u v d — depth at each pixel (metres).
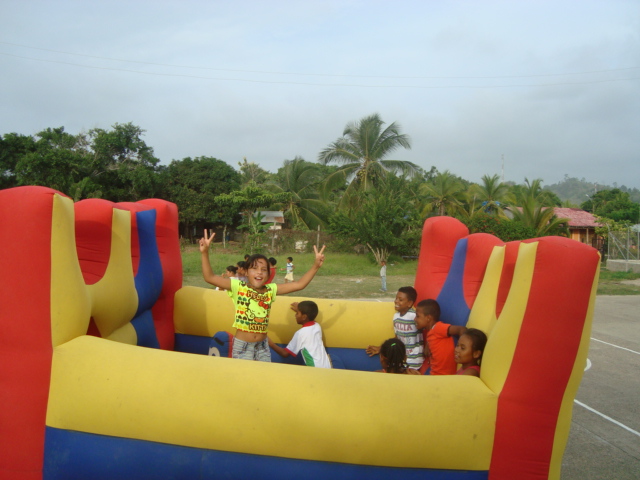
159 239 4.98
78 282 2.90
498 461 2.63
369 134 31.81
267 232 26.92
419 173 32.53
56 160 27.44
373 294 15.38
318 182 34.81
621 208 43.97
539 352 2.55
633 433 4.97
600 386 6.50
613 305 13.59
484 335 3.24
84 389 2.69
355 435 2.57
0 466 2.77
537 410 2.57
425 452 2.59
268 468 2.63
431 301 4.13
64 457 2.71
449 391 2.65
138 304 4.06
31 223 2.71
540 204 28.02
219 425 2.61
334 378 2.69
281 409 2.60
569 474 4.08
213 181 35.75
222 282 3.80
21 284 2.70
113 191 30.66
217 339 4.48
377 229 22.77
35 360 2.73
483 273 4.18
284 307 5.19
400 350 3.83
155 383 2.66
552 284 2.53
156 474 2.67
